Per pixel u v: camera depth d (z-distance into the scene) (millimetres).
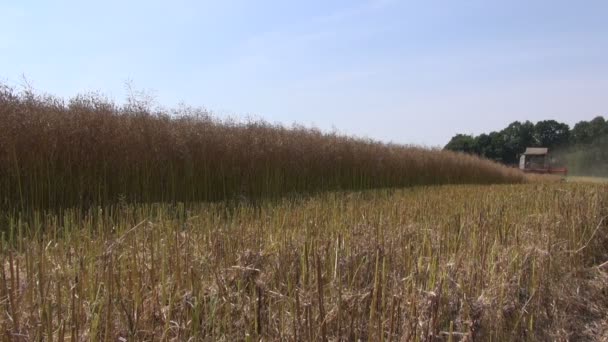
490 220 5434
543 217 5684
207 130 9766
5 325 2402
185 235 4285
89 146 7773
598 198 7352
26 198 6988
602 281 4523
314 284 3121
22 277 3412
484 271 3609
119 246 3695
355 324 2875
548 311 3727
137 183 8281
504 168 29125
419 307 2824
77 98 8250
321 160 12648
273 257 3498
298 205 7602
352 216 5508
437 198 8328
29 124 7145
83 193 7629
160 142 8680
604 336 3611
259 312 2807
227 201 9078
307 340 2619
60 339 2316
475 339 2977
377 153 15523
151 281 3074
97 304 2736
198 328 2717
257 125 11180
